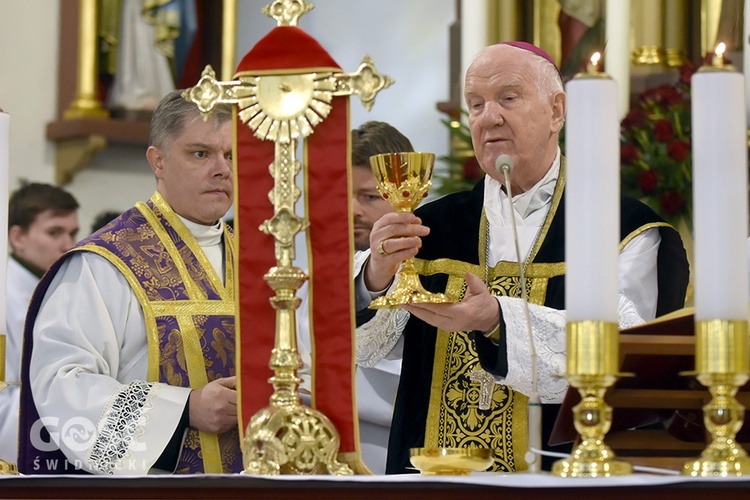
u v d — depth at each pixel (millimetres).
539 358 8398
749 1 16828
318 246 7590
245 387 7605
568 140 6352
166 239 10102
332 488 5945
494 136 9469
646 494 5676
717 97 6277
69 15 20047
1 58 19703
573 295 6289
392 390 11195
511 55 9523
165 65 20266
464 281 9734
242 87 7602
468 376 9430
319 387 7480
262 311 7625
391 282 8773
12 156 19609
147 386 9297
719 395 6230
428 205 10320
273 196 7434
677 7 17891
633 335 6703
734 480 5531
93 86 19984
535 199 9812
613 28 17672
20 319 15484
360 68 7531
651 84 17672
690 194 14625
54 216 16406
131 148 20062
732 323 6207
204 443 9359
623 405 6992
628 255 9781
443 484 5785
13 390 13914
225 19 20328
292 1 7711
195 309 9859
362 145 11430
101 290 9766
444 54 20438
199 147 9977
